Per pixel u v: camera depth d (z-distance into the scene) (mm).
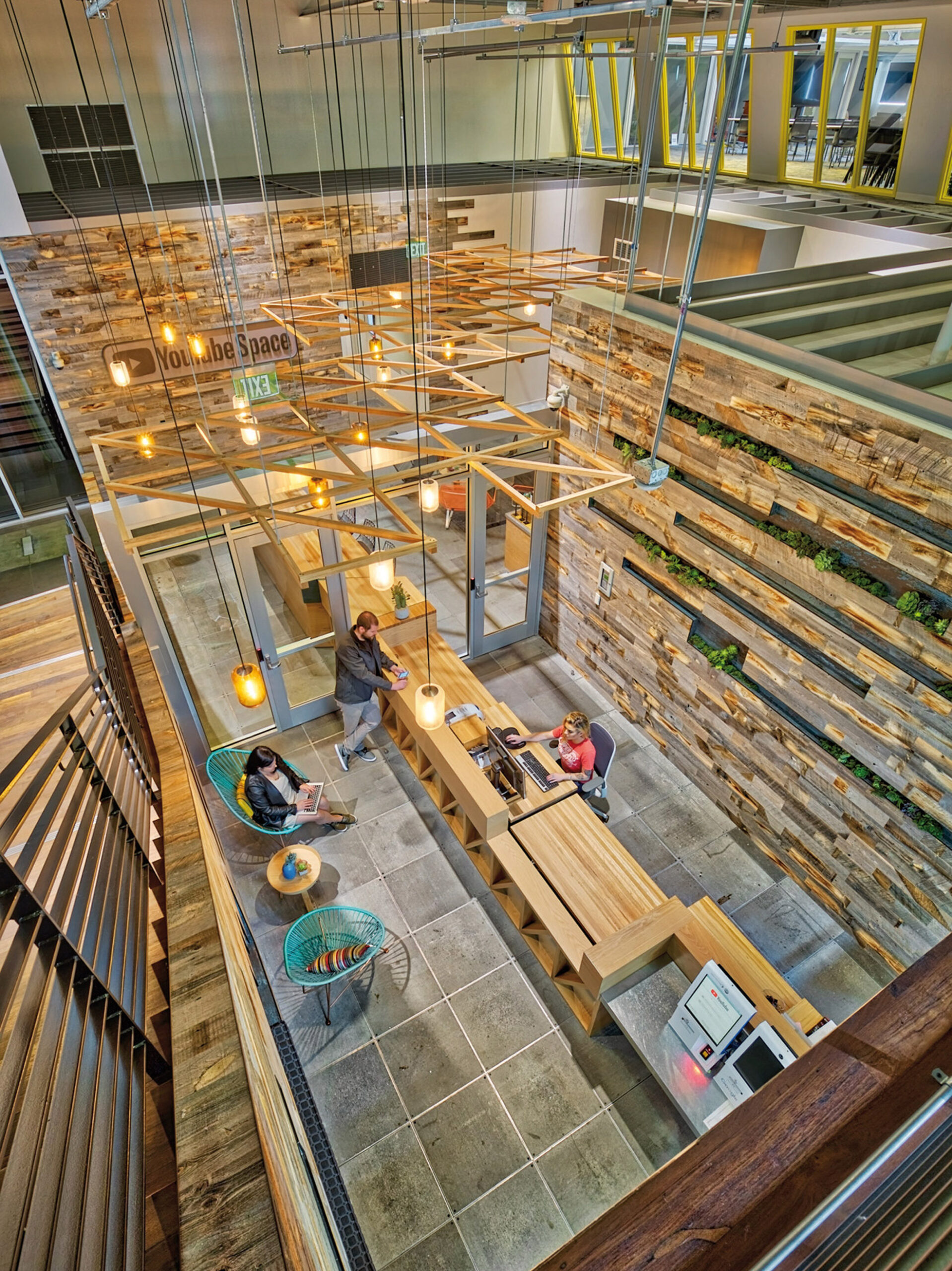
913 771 4344
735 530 5117
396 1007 4773
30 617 6168
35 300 7496
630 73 11688
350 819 5906
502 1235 3805
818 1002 4855
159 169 10328
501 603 7941
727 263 8984
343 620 6637
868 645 4430
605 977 3988
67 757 3967
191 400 8781
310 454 6949
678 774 6453
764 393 4590
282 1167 2076
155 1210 2047
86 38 9148
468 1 6895
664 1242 780
